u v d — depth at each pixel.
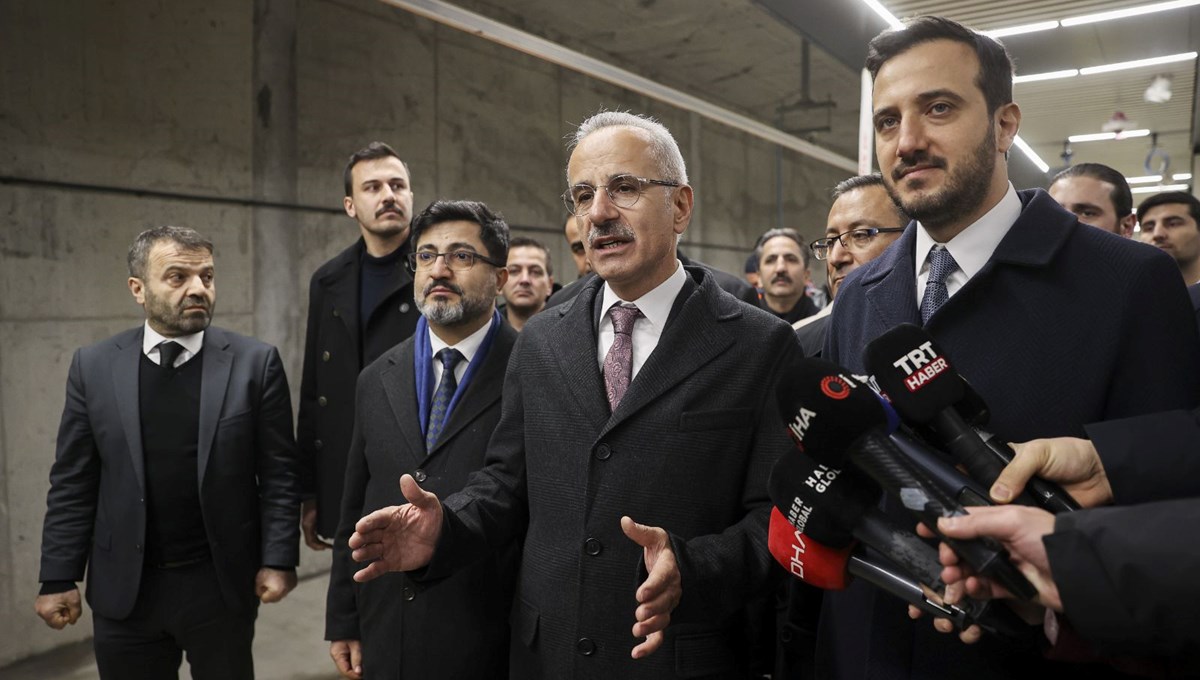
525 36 4.00
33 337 3.57
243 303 4.38
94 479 2.23
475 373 1.83
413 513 1.25
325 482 2.65
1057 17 4.15
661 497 1.26
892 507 1.09
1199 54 4.52
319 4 4.76
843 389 0.89
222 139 4.26
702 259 9.12
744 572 1.16
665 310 1.36
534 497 1.38
